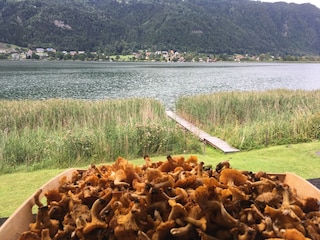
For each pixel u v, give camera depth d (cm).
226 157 713
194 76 5303
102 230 153
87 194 171
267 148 785
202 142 863
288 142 849
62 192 185
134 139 770
